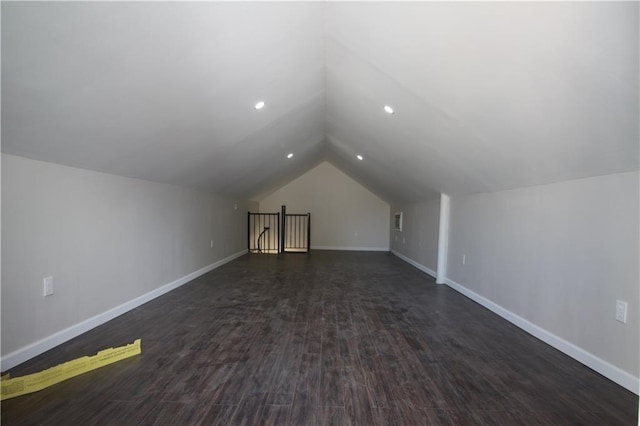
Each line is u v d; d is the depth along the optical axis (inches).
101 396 69.2
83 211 103.0
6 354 78.8
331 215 350.6
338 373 80.4
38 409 64.4
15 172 80.4
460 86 79.5
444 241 184.7
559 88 62.1
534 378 78.7
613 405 67.6
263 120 133.3
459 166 130.2
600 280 81.5
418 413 64.7
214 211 226.1
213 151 143.7
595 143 71.1
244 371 80.8
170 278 163.3
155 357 87.9
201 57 74.3
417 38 70.7
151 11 55.7
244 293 159.3
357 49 87.0
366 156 204.4
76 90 66.9
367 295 157.9
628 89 53.6
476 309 136.0
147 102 82.9
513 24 55.0
